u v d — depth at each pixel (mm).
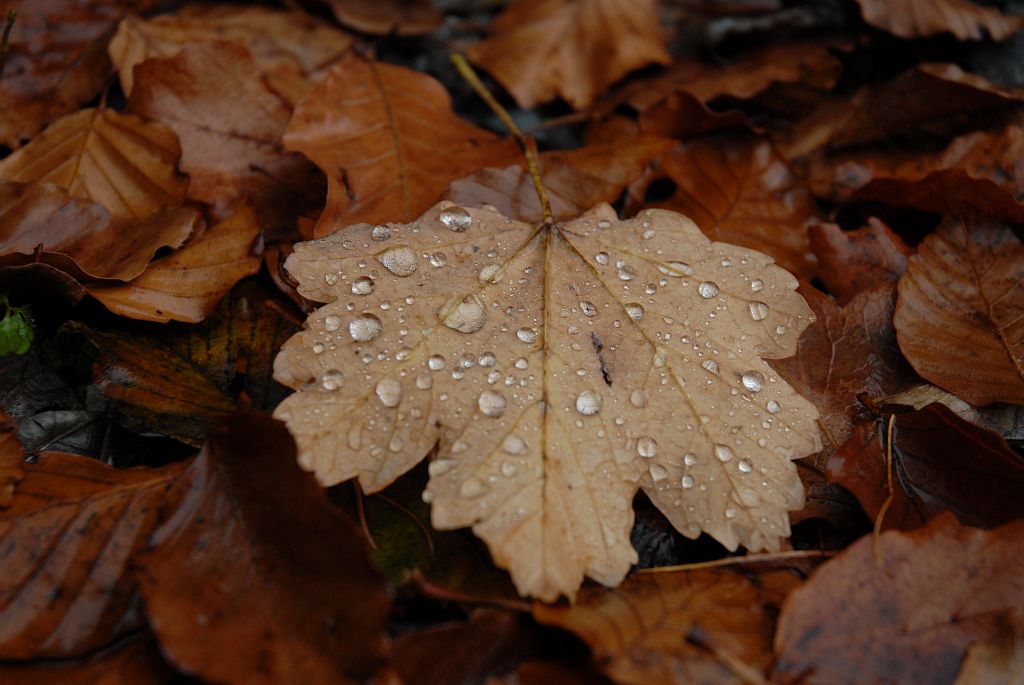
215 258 409
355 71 440
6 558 364
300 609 355
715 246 399
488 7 528
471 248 393
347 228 390
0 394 398
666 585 372
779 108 492
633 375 383
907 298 409
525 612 366
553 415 376
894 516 382
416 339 380
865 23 509
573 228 400
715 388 383
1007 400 397
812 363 406
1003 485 383
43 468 378
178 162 431
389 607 353
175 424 391
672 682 347
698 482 375
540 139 481
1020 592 363
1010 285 410
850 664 356
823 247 431
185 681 359
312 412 370
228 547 361
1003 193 418
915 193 439
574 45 494
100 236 417
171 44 472
